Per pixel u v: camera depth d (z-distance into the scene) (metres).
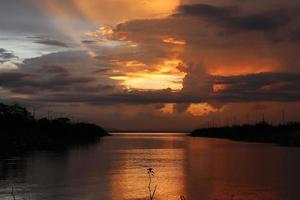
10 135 155.38
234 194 52.56
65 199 48.59
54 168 81.81
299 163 94.25
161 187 57.84
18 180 63.62
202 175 72.00
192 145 193.00
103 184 60.22
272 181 63.97
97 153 130.25
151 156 118.19
